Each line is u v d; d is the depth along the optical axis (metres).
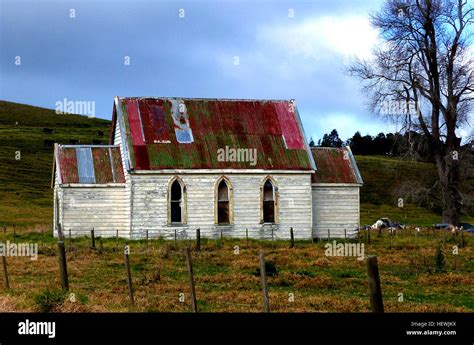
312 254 39.69
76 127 160.00
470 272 33.06
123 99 51.41
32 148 120.19
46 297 21.50
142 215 47.22
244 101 53.66
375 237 51.34
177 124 50.62
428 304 23.92
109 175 49.41
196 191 48.28
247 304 23.23
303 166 50.09
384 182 108.81
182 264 35.28
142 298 24.14
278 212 49.53
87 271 32.56
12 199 87.62
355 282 29.45
